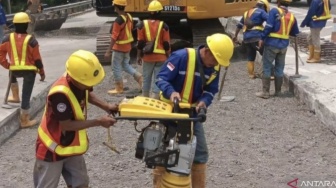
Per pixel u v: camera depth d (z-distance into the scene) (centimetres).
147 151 414
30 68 755
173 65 438
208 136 720
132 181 577
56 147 411
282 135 718
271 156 640
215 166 611
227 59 420
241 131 741
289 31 896
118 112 431
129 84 1059
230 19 1644
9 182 587
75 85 401
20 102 840
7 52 768
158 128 416
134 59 1281
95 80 400
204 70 438
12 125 767
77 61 394
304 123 770
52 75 1121
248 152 655
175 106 416
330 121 726
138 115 398
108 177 589
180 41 1359
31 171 619
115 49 952
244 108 859
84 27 2080
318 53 1075
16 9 3219
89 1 3080
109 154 661
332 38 1233
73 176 434
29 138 744
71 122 399
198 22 1354
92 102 433
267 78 909
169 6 1222
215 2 1224
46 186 422
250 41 1039
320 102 771
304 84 897
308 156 637
